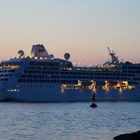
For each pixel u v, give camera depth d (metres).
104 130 119.81
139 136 96.00
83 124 134.50
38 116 160.25
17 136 106.19
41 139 102.31
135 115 171.00
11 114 167.12
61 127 125.75
